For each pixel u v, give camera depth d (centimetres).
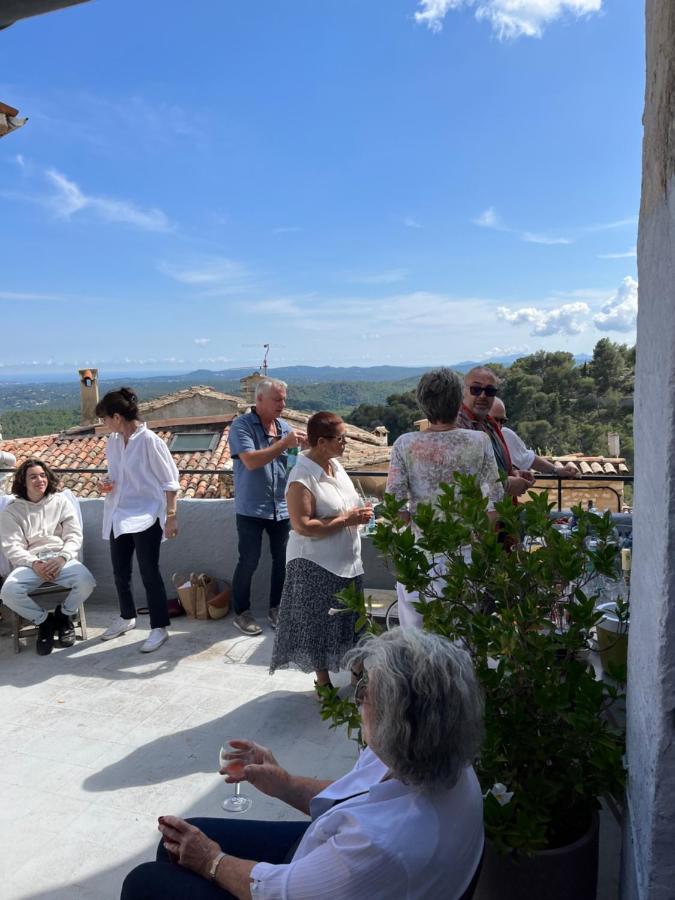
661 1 138
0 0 114
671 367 129
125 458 421
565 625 218
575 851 173
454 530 203
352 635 337
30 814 266
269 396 433
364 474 490
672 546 132
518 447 418
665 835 142
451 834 131
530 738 183
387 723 128
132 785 284
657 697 139
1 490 517
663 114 135
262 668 395
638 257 166
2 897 225
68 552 433
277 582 455
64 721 338
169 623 434
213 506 489
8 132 449
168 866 158
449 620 200
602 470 1445
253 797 274
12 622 424
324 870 131
